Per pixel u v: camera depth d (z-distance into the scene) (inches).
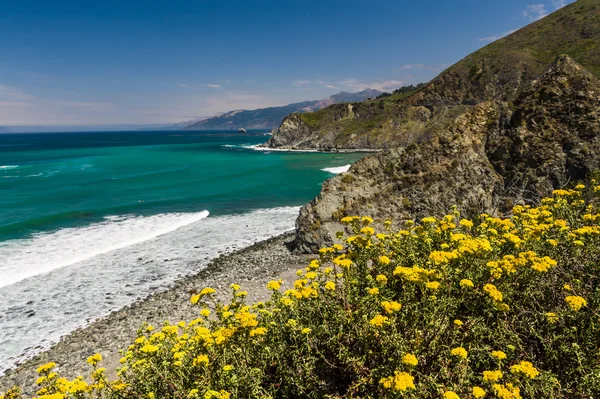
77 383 166.7
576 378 127.3
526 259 163.6
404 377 115.6
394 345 135.9
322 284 190.9
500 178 662.5
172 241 882.1
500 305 144.8
